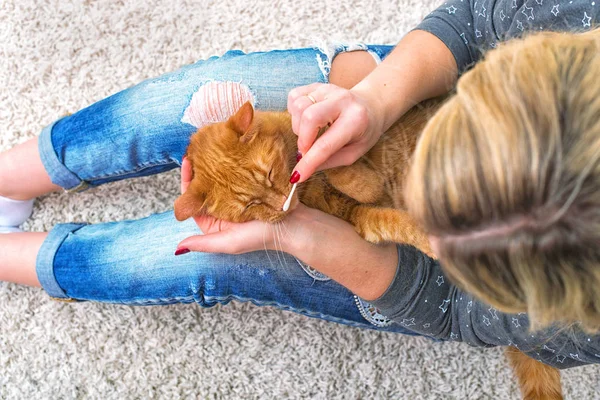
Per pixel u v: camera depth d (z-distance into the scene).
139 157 1.36
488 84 0.70
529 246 0.67
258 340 1.63
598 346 0.95
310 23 1.70
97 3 1.65
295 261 1.28
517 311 0.77
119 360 1.61
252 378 1.63
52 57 1.64
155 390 1.61
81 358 1.60
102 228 1.44
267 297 1.34
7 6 1.63
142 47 1.66
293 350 1.64
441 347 1.66
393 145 1.14
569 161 0.62
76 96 1.64
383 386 1.64
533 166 0.63
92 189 1.63
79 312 1.60
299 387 1.62
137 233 1.38
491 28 1.09
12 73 1.63
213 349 1.62
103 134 1.33
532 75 0.67
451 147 0.70
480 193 0.67
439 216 0.72
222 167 1.09
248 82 1.27
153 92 1.29
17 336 1.58
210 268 1.30
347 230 1.14
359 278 1.13
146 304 1.44
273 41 1.69
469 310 1.11
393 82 1.06
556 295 0.69
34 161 1.42
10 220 1.55
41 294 1.60
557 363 1.08
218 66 1.28
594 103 0.63
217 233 1.11
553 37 0.74
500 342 1.10
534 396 1.30
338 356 1.64
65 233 1.43
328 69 1.30
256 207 1.11
